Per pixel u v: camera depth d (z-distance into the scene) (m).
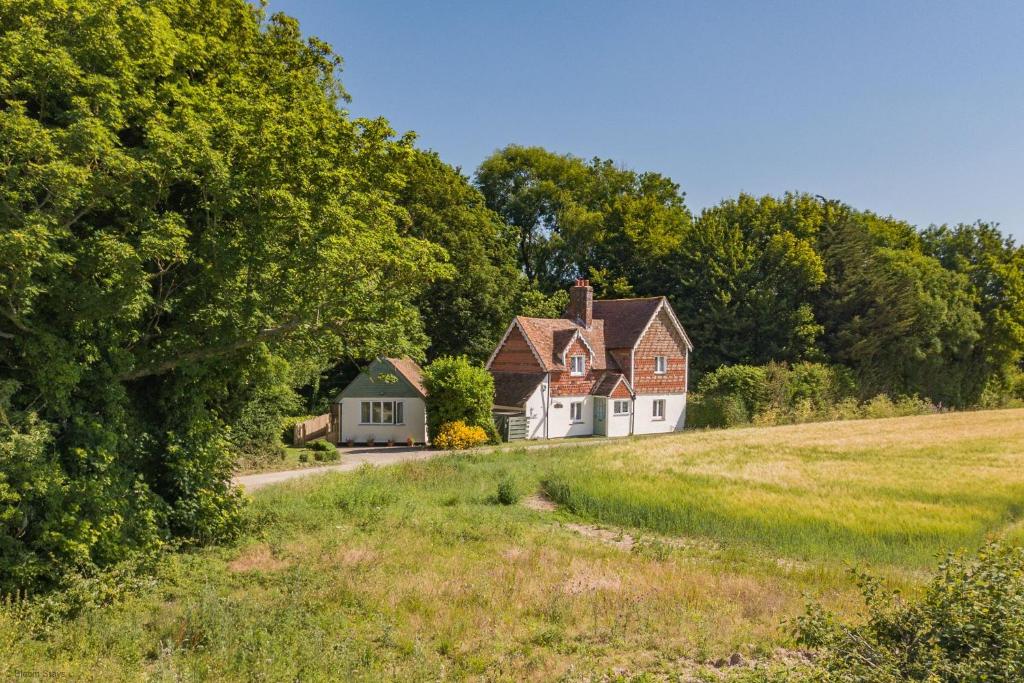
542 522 23.95
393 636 12.32
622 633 12.94
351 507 23.52
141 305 16.34
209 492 19.89
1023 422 56.97
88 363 16.89
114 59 15.70
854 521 22.97
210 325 19.05
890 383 70.50
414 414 47.22
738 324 66.12
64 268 15.45
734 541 21.34
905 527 22.19
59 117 15.05
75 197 14.38
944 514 24.00
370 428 47.28
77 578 14.48
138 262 14.85
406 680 10.55
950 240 86.88
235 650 11.59
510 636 12.74
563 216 73.25
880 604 10.80
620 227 75.25
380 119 24.39
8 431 14.85
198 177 17.30
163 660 10.69
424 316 56.03
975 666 8.53
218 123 17.50
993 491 28.12
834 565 18.61
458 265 56.16
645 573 17.00
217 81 21.47
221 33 24.36
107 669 10.84
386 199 24.42
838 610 14.06
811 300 70.38
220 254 17.84
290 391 36.34
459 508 24.97
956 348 74.06
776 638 12.69
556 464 35.19
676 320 58.66
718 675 11.16
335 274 18.91
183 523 19.52
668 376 58.47
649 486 28.77
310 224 18.81
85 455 16.25
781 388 60.88
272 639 11.89
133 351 18.86
